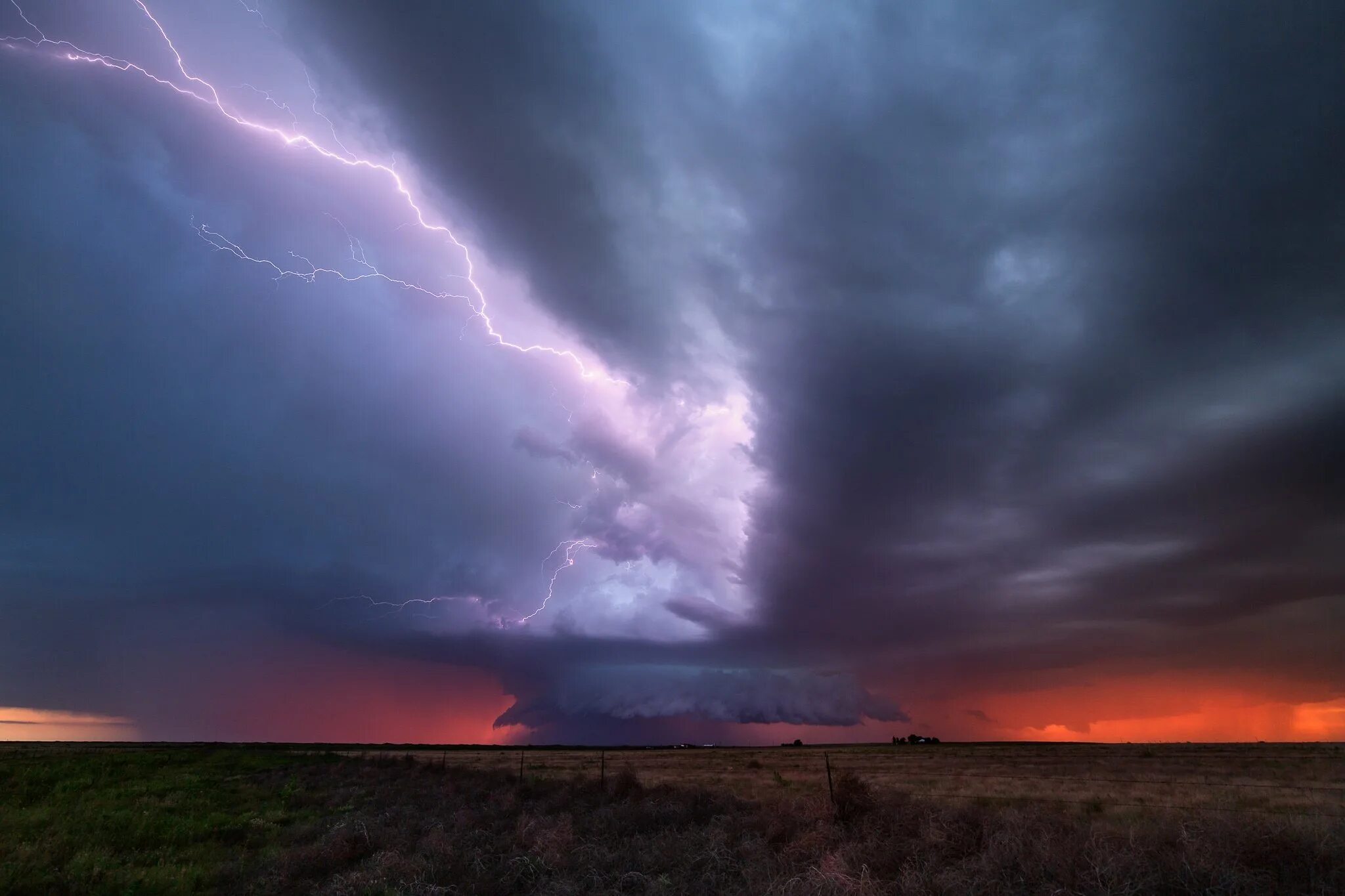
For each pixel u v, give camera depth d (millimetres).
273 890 10617
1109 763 33156
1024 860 8484
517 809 18078
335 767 34969
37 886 10547
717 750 83188
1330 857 7785
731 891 9109
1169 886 7473
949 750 59406
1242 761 31125
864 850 9844
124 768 29875
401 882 10266
